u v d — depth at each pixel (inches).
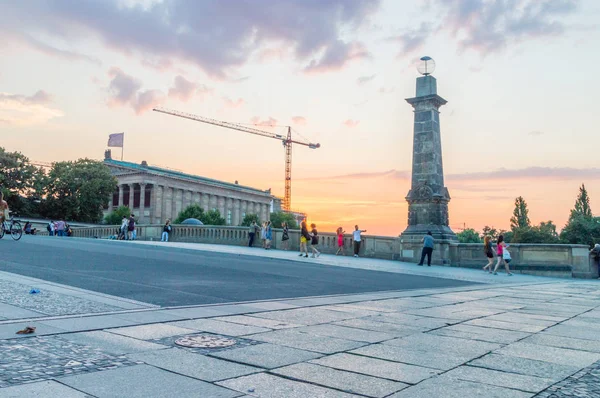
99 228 2433.6
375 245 1406.3
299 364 217.8
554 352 256.1
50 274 533.6
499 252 1059.3
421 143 1384.1
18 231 1117.7
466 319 367.9
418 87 1402.6
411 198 1366.9
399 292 568.7
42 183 3604.8
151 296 426.9
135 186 4965.6
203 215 4343.0
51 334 254.4
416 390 184.7
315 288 574.9
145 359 215.9
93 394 167.3
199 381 187.2
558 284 840.9
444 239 1309.1
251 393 175.5
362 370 211.0
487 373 211.6
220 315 341.4
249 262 933.8
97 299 380.2
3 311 309.1
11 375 182.9
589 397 180.9
